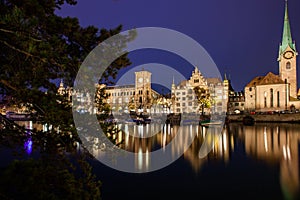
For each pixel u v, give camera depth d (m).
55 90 5.66
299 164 15.88
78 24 5.69
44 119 5.49
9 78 5.04
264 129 49.97
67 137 5.80
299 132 42.44
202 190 10.77
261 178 12.65
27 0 5.16
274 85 95.12
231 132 42.38
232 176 12.97
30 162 4.71
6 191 4.29
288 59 102.00
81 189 5.66
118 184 11.45
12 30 4.58
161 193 10.30
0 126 6.55
